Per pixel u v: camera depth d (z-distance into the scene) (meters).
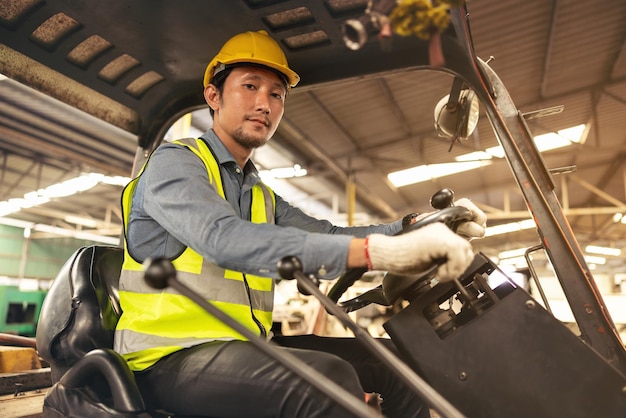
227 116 1.43
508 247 19.00
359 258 1.02
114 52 1.60
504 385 1.06
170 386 1.19
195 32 1.53
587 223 17.05
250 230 1.08
